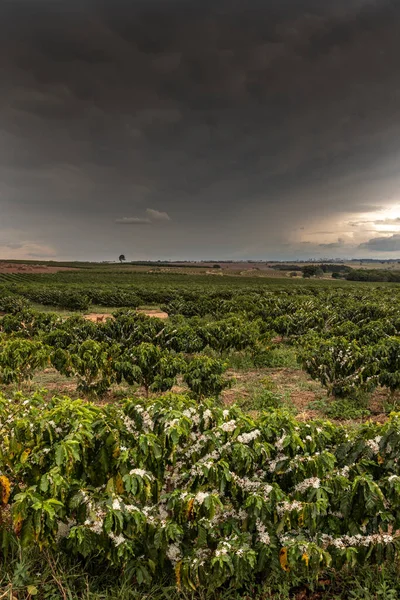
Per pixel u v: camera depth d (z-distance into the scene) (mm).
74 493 3287
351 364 8859
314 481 3377
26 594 3307
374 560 3385
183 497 3258
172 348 11477
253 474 3658
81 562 3594
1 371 8602
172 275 103750
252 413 8477
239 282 84938
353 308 19656
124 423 3842
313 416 8305
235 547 3129
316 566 3062
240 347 12172
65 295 32281
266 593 3383
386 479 3326
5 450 3715
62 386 10414
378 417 8289
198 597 3326
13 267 111188
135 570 3242
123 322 12125
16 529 3070
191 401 4230
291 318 16172
